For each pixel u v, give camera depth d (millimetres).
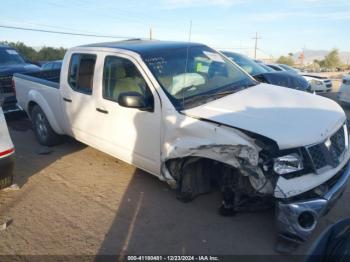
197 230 3574
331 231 2279
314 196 2963
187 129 3494
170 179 3877
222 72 4508
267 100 3723
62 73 5367
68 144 6352
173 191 4379
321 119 3285
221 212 3797
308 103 3680
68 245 3434
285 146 2906
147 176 4852
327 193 3002
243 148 3035
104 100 4512
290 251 3162
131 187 4559
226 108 3539
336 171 3127
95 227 3721
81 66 5004
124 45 4652
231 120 3275
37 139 6500
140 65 4102
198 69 4340
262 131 3035
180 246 3350
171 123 3664
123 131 4320
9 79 8211
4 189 4605
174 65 4211
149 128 3953
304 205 2904
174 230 3596
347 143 3586
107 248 3369
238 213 3809
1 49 9602
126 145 4352
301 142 2924
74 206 4164
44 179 4934
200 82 4141
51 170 5227
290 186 2887
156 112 3846
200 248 3309
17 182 4871
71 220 3869
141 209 4016
